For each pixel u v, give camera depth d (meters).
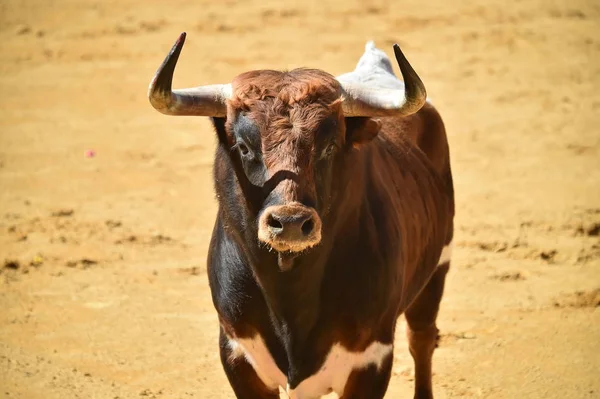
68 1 100.06
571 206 44.50
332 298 19.86
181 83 71.56
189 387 27.69
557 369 28.81
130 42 85.50
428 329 26.20
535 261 38.19
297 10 94.88
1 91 72.19
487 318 32.69
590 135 57.06
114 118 64.62
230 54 79.81
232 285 20.38
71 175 52.03
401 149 24.42
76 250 40.12
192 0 100.25
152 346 30.67
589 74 71.81
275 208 17.20
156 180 50.84
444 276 26.56
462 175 50.06
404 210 22.72
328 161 18.75
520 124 59.84
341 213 19.55
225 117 19.64
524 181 48.75
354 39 83.50
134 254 39.72
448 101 65.62
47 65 79.50
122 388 27.39
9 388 26.81
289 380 20.27
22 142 59.16
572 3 93.25
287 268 18.83
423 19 89.56
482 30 85.38
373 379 20.48
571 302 33.97
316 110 18.52
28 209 46.09
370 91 19.80
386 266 20.44
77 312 33.59
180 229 43.00
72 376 28.06
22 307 34.06
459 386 27.78
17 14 95.31
